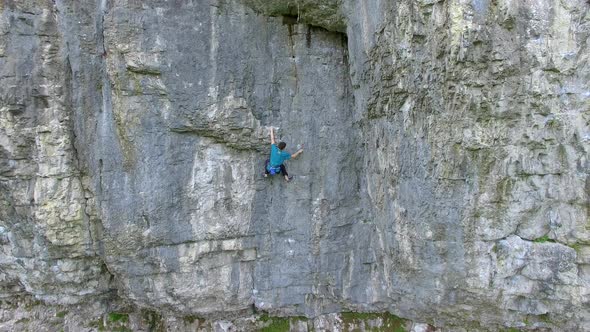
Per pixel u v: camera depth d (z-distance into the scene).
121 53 8.23
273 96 9.23
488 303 8.36
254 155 9.44
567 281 7.40
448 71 6.95
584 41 6.33
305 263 9.91
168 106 8.66
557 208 7.29
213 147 9.19
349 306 10.25
